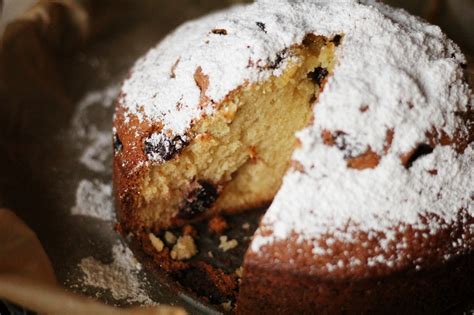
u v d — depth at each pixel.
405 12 0.46
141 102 0.44
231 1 0.57
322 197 0.40
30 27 0.52
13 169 0.49
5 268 0.41
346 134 0.40
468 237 0.40
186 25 0.50
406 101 0.41
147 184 0.44
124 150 0.44
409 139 0.40
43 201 0.48
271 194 0.47
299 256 0.39
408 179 0.40
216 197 0.46
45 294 0.38
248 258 0.40
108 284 0.44
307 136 0.40
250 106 0.44
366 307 0.40
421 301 0.41
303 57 0.43
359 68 0.41
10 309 0.40
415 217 0.40
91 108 0.53
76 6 0.54
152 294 0.43
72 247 0.46
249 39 0.43
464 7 0.53
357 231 0.39
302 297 0.40
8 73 0.51
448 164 0.41
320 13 0.44
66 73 0.54
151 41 0.56
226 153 0.45
